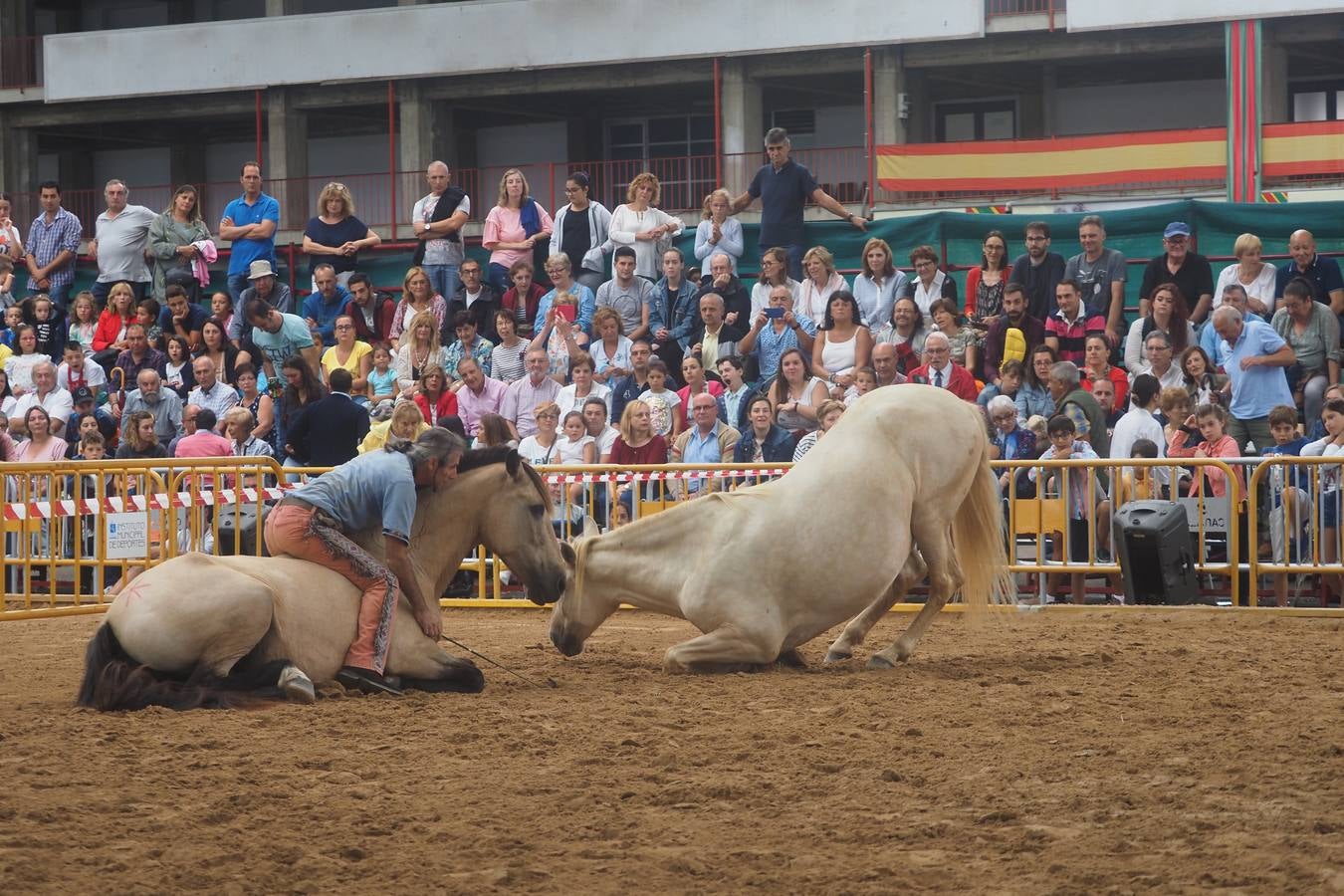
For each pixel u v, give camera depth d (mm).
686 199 37406
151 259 23547
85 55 37781
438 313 20234
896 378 16234
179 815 5812
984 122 37094
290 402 17062
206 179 43156
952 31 30938
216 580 8094
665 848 5363
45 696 8992
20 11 41438
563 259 19547
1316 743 6895
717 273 18594
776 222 20094
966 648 10844
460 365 17531
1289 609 12883
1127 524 13180
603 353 18312
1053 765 6566
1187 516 13430
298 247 23453
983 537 9953
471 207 37812
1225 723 7461
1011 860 5195
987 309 17656
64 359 21188
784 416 16281
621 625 13094
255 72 36594
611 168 39250
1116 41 31875
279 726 7547
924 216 20406
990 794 6059
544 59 34281
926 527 9641
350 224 22984
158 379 18953
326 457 16141
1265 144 24594
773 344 17672
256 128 40969
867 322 18328
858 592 9352
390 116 33969
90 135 41750
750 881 4984
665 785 6289
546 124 40625
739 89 34125
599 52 33781
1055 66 35188
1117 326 17266
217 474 14188
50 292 24859
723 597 9391
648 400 16547
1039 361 15312
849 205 34125
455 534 9148
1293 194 24109
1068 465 13680
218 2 42375
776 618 9391
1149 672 9281
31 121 40219
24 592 13820
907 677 9195
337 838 5512
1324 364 16047
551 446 16188
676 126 40000
